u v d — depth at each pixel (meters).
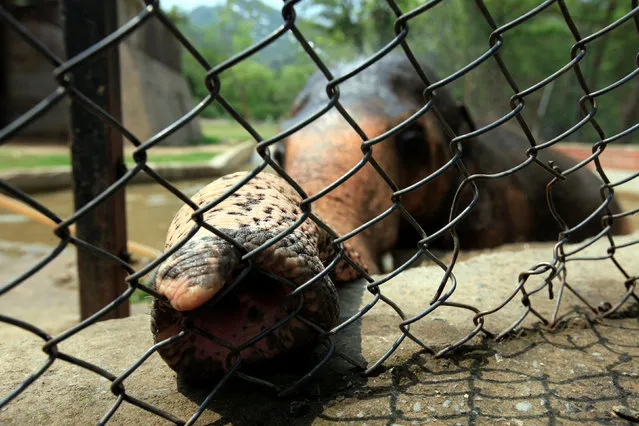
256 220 1.40
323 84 3.87
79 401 1.56
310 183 3.00
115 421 1.46
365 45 22.61
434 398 1.60
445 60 19.27
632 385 1.70
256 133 1.13
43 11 21.81
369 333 1.95
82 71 3.20
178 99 27.23
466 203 4.44
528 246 4.79
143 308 4.48
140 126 21.19
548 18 26.27
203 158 17.25
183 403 1.54
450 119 4.34
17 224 8.48
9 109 21.69
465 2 18.88
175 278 1.17
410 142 3.69
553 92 28.02
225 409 1.52
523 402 1.59
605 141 1.87
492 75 19.20
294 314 1.36
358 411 1.53
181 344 1.41
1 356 1.83
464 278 2.61
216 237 1.26
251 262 1.27
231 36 50.06
